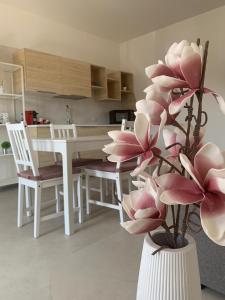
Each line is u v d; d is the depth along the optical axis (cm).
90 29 478
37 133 357
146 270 51
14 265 157
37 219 196
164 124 46
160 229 55
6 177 381
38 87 377
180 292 48
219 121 416
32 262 159
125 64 552
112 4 387
